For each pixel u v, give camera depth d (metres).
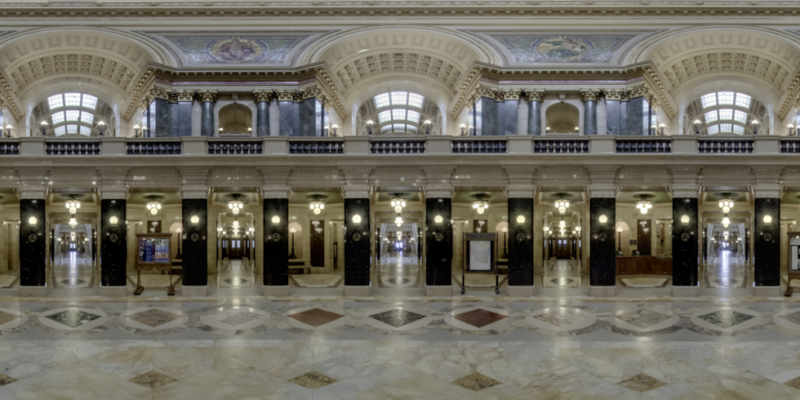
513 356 9.06
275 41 21.41
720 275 18.80
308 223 21.17
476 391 7.46
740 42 21.03
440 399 7.16
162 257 15.05
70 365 8.54
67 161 14.49
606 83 20.70
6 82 21.44
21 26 20.50
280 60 21.17
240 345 9.73
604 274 14.69
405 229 26.70
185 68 20.53
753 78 23.72
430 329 10.98
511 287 14.77
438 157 14.58
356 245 14.88
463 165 14.70
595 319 11.84
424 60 23.66
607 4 20.84
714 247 27.05
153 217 21.72
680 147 14.47
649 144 14.67
